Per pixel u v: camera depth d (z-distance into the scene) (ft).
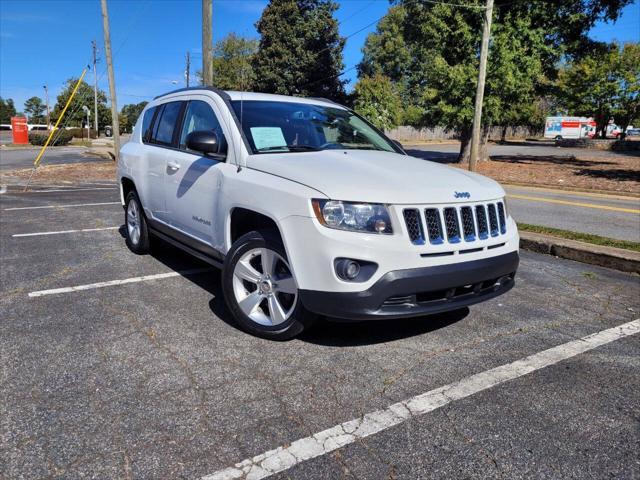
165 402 9.36
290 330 11.67
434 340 12.43
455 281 10.94
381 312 10.41
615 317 14.34
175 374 10.43
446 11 66.13
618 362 11.44
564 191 45.24
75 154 100.27
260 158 12.66
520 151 115.03
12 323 12.91
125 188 20.97
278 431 8.56
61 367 10.62
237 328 12.86
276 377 10.39
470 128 69.87
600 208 34.35
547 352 11.90
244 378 10.32
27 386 9.82
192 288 16.01
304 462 7.79
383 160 13.12
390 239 10.39
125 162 20.02
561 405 9.58
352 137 15.46
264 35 135.44
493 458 7.99
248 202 12.10
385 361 11.23
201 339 12.15
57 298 14.87
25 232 24.20
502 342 12.41
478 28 65.62
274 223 12.44
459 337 12.66
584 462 7.95
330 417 9.01
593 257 19.98
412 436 8.50
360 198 10.52
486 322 13.73
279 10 132.57
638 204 36.70
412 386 10.16
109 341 11.95
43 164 75.31
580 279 18.03
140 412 9.02
